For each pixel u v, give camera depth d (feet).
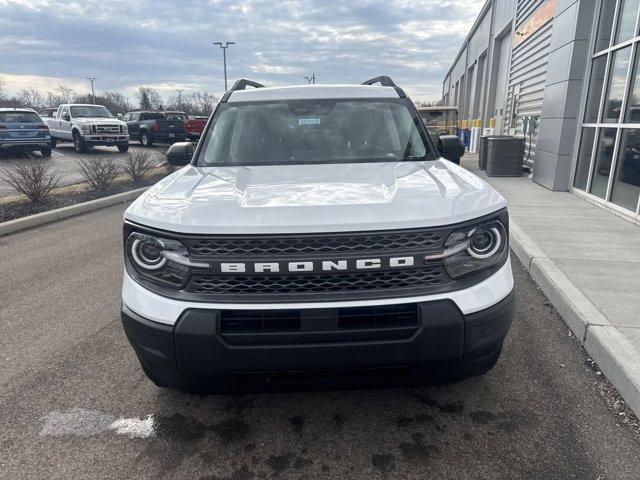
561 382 10.02
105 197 32.78
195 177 9.87
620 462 7.72
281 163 11.18
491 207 7.87
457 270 7.43
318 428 8.80
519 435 8.44
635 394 8.86
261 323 7.20
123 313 7.79
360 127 12.17
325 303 7.07
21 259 19.74
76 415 9.30
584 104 28.55
